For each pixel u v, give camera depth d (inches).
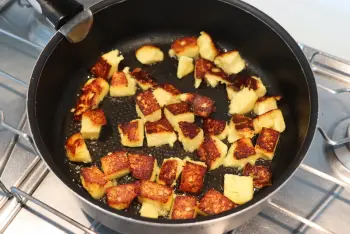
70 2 15.0
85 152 16.7
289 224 15.8
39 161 17.1
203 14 20.0
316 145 17.8
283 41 18.0
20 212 15.9
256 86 18.9
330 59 20.4
